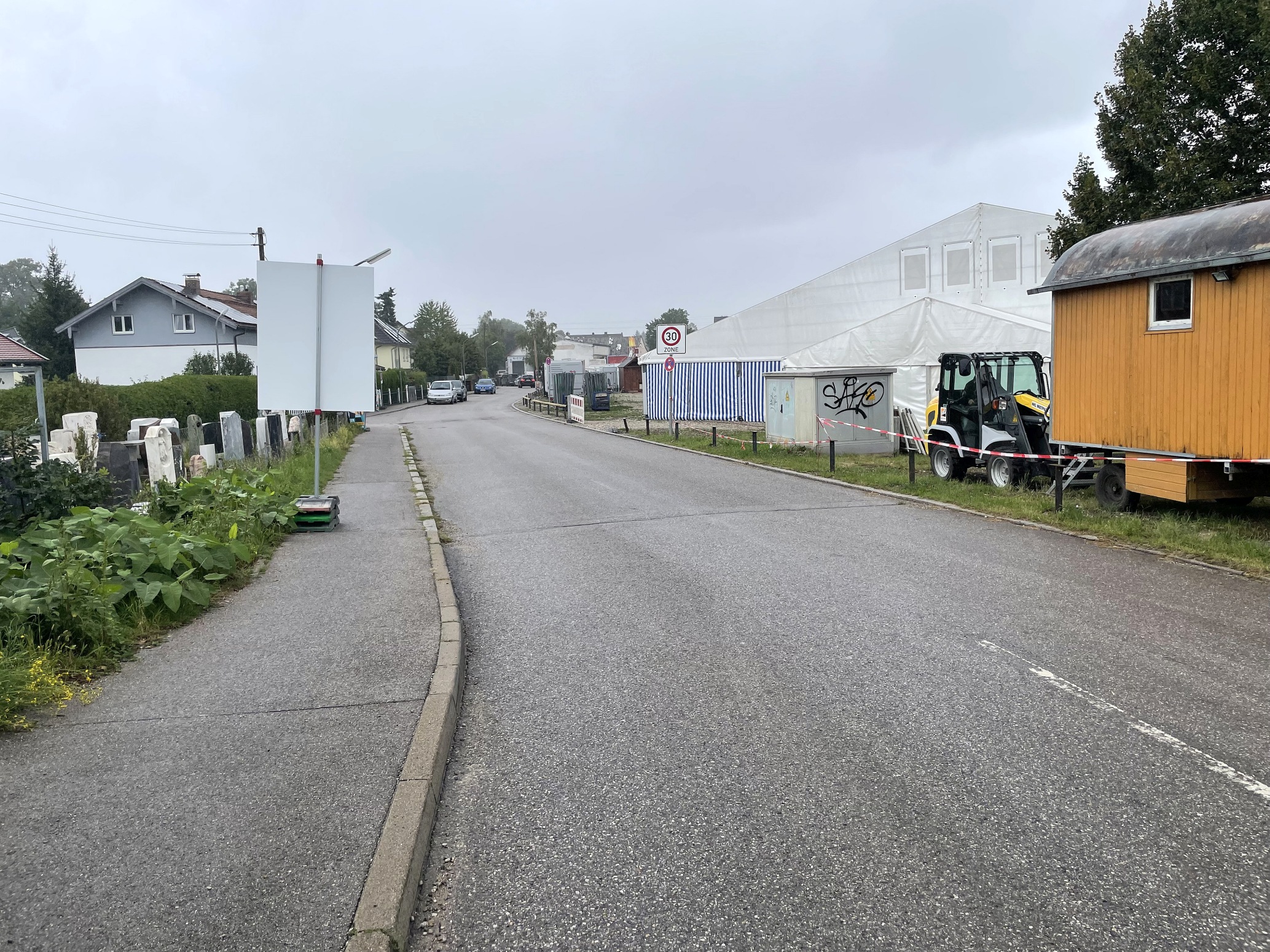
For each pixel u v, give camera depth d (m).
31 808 3.80
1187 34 18.25
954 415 15.70
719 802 4.00
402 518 12.34
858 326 25.03
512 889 3.37
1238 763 4.27
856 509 12.86
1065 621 6.78
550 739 4.80
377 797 3.89
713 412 35.41
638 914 3.18
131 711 5.00
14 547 6.50
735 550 9.92
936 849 3.56
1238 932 2.99
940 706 5.08
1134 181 19.25
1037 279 28.92
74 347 50.28
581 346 133.62
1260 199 9.95
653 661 6.06
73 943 2.88
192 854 3.43
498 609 7.65
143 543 7.42
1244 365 9.70
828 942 2.99
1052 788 4.05
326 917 3.02
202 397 32.12
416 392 74.69
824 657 6.02
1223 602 7.27
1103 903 3.17
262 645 6.31
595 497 14.61
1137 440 11.19
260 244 45.47
